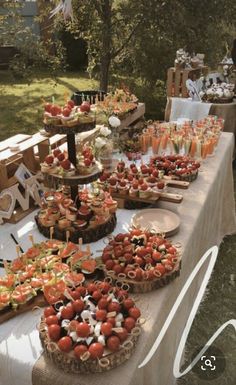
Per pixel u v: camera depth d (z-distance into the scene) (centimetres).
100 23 613
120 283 152
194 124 344
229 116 456
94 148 246
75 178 177
